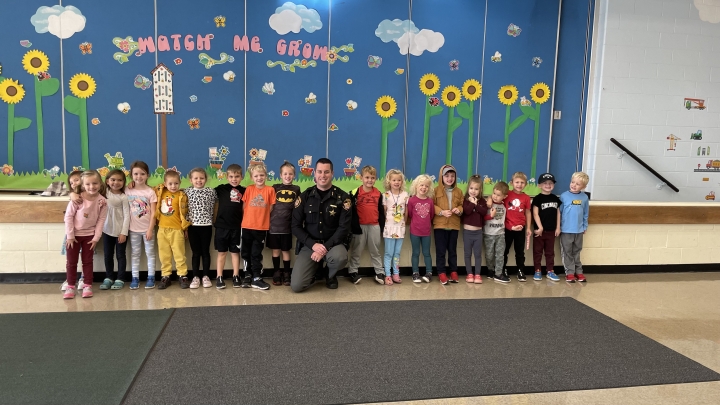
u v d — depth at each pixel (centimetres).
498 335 286
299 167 490
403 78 494
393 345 267
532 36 509
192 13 454
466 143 512
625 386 227
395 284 403
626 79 521
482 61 504
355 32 481
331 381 222
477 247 416
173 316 304
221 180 477
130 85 453
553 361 252
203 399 203
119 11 443
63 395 203
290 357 247
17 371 225
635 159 527
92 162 456
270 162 485
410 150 505
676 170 544
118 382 215
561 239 433
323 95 484
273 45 470
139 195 372
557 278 428
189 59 459
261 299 348
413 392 215
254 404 201
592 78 523
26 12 429
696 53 529
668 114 533
